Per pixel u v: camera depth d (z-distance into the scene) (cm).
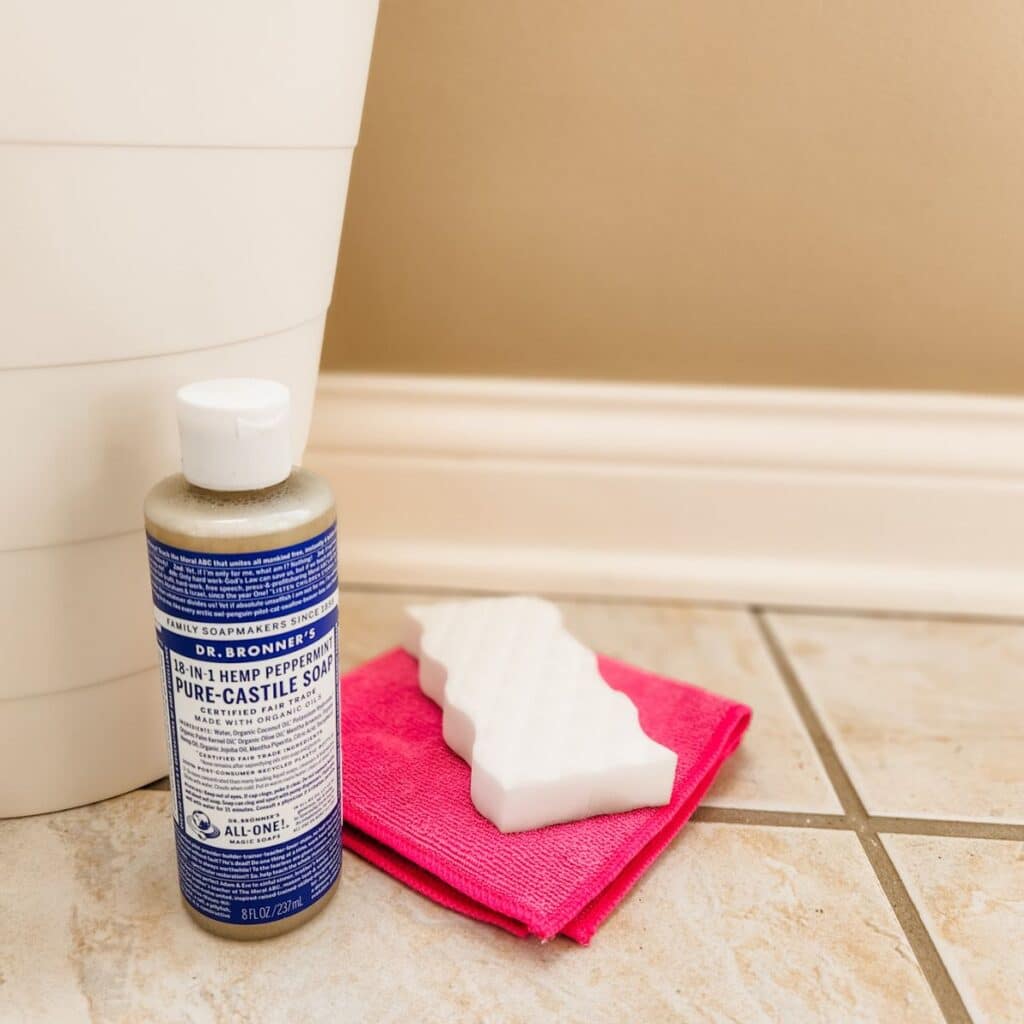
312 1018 42
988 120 69
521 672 58
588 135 71
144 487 46
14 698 48
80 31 36
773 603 80
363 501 80
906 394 77
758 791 57
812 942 46
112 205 39
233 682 41
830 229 73
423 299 76
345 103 47
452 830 50
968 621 79
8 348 39
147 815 54
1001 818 56
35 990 43
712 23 68
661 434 77
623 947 46
